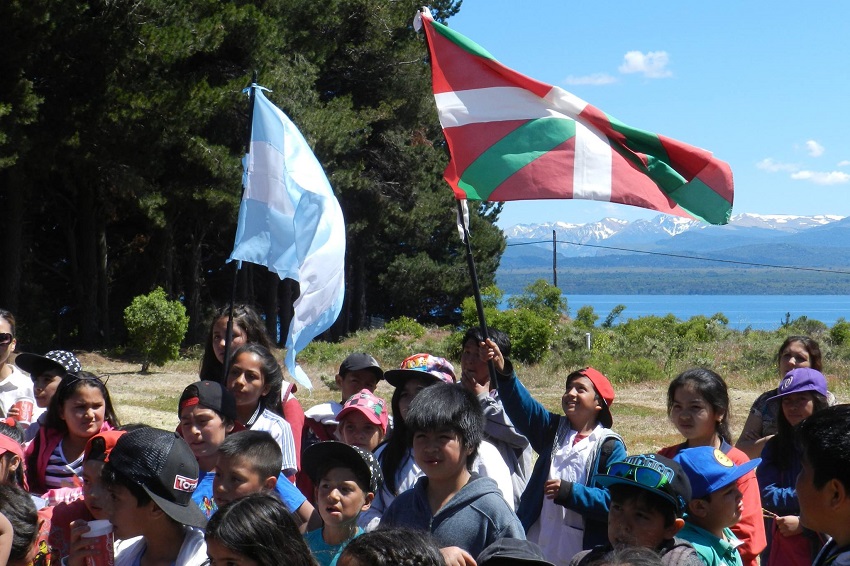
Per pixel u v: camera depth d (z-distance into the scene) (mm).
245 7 25719
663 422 16562
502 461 4418
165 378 23500
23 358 5781
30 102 21109
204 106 24125
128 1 22328
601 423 4895
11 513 3451
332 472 3824
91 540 3346
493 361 4988
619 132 5473
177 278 34375
